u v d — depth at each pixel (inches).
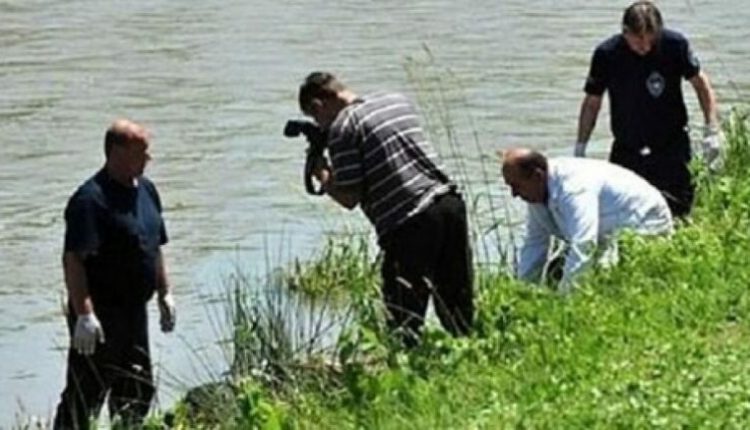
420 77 1145.4
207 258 710.5
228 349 550.3
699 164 627.2
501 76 1145.4
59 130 1005.8
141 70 1211.2
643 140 605.9
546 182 540.4
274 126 995.3
